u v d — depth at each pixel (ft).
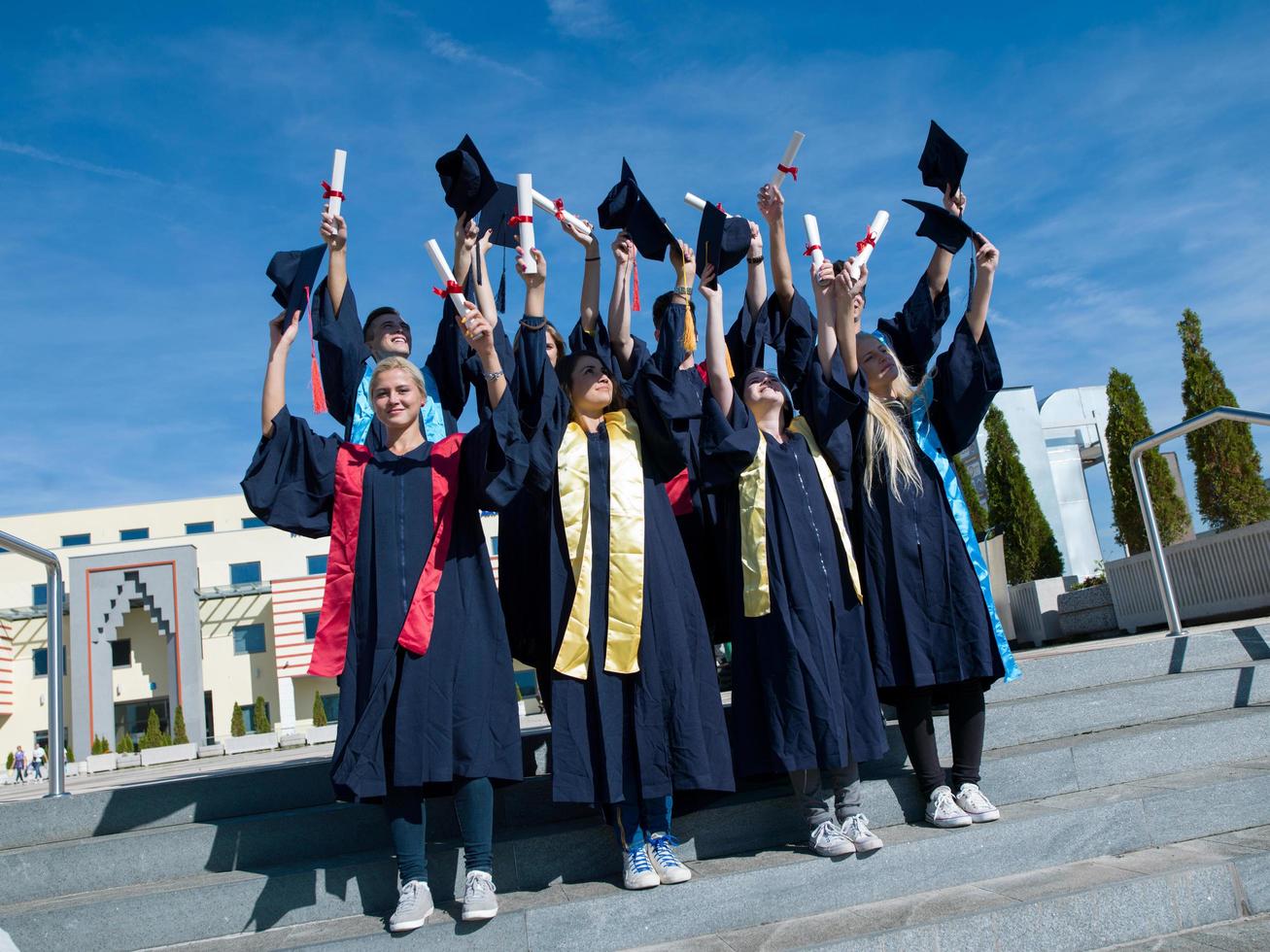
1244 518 37.91
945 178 12.98
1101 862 10.92
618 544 10.80
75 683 106.93
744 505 11.49
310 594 109.19
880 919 9.78
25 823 12.00
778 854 10.84
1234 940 9.51
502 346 11.97
